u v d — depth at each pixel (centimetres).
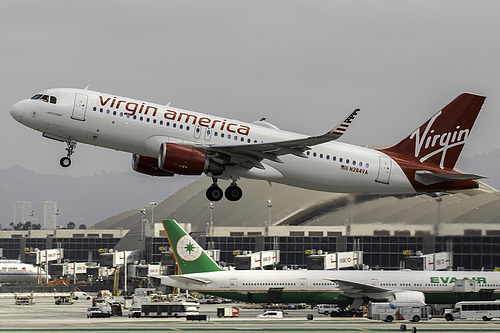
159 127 18350
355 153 19362
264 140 18738
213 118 18788
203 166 18112
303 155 18138
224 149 18025
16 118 18225
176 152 18000
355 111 16962
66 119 18125
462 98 19938
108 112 18262
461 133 19938
